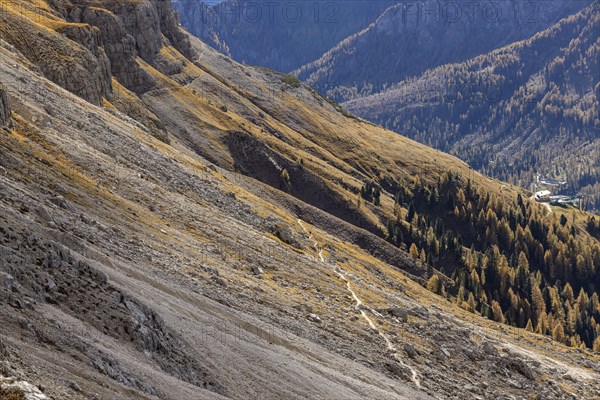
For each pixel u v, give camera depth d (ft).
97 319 142.61
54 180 271.08
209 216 383.24
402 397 252.21
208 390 150.71
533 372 374.43
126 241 255.91
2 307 118.11
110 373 120.47
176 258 276.62
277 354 214.69
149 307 175.52
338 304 347.97
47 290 140.87
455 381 317.01
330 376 226.99
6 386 90.53
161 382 133.28
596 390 387.34
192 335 181.98
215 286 267.18
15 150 277.03
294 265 378.12
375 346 308.81
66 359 114.21
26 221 183.11
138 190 350.84
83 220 243.81
